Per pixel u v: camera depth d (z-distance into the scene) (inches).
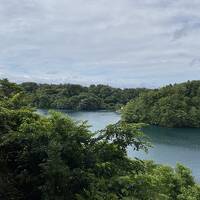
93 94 6510.8
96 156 397.1
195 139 3472.0
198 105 4963.1
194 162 2327.8
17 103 537.3
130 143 403.9
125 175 385.7
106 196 352.8
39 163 401.4
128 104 5246.1
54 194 367.6
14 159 435.5
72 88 6077.8
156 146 2908.5
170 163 2283.5
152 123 4857.3
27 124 417.4
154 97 5118.1
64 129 406.6
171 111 4758.9
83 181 374.0
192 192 808.9
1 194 397.4
